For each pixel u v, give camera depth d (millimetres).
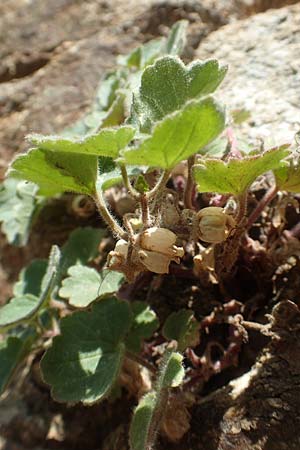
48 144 113
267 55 193
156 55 194
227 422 134
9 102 236
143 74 128
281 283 150
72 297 146
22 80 240
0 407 193
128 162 113
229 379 146
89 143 113
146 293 170
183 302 164
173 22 233
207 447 135
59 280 168
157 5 235
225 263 143
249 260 153
